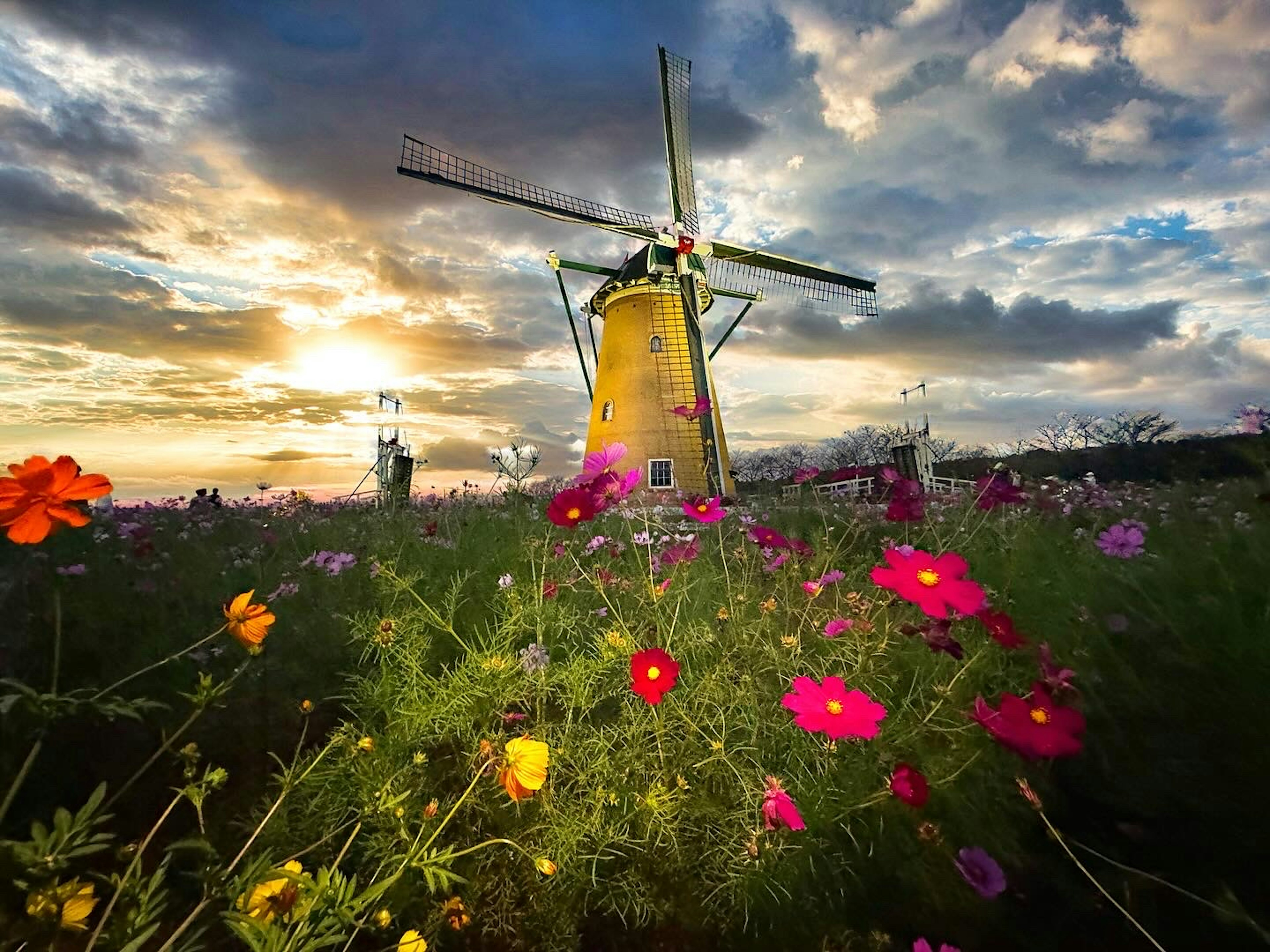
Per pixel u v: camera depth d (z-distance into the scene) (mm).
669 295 19094
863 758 1645
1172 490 3494
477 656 1895
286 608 2809
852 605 2182
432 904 1417
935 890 1308
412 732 1728
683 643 2164
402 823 1341
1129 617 1821
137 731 1954
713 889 1502
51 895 899
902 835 1450
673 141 20031
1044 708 1319
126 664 2281
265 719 2080
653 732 1823
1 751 1624
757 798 1581
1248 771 1239
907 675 2115
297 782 1404
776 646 2152
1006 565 2684
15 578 2682
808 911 1356
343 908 1025
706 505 2629
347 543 4508
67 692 2021
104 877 1001
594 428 19812
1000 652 2023
